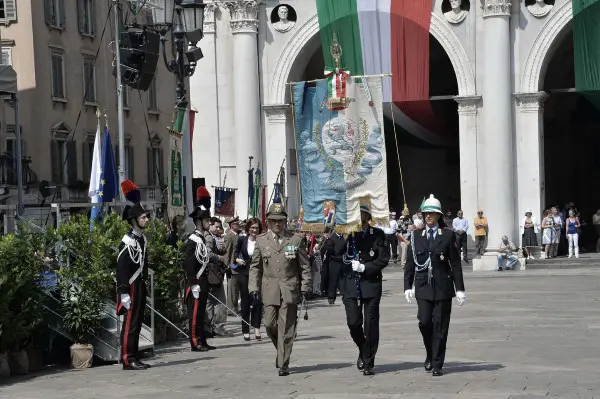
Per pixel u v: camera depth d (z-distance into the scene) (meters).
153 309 29.25
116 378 24.69
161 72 83.06
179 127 35.62
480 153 66.12
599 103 67.06
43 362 27.83
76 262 27.27
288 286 24.28
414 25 66.19
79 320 26.73
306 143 29.41
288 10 69.19
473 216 66.25
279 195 48.09
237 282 33.25
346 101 27.48
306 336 33.28
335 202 27.45
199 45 69.88
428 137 74.69
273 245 24.36
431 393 20.98
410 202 84.38
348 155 27.59
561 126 81.50
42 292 26.22
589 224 82.94
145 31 37.47
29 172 63.94
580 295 45.38
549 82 74.69
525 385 21.72
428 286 23.34
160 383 23.61
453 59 66.31
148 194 79.56
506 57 65.00
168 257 31.91
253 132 69.19
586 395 20.42
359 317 23.73
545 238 64.38
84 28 71.06
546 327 33.34
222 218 62.44
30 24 65.00
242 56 68.94
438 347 23.27
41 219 59.81
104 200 43.38
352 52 67.00
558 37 65.19
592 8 63.69
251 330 35.91
